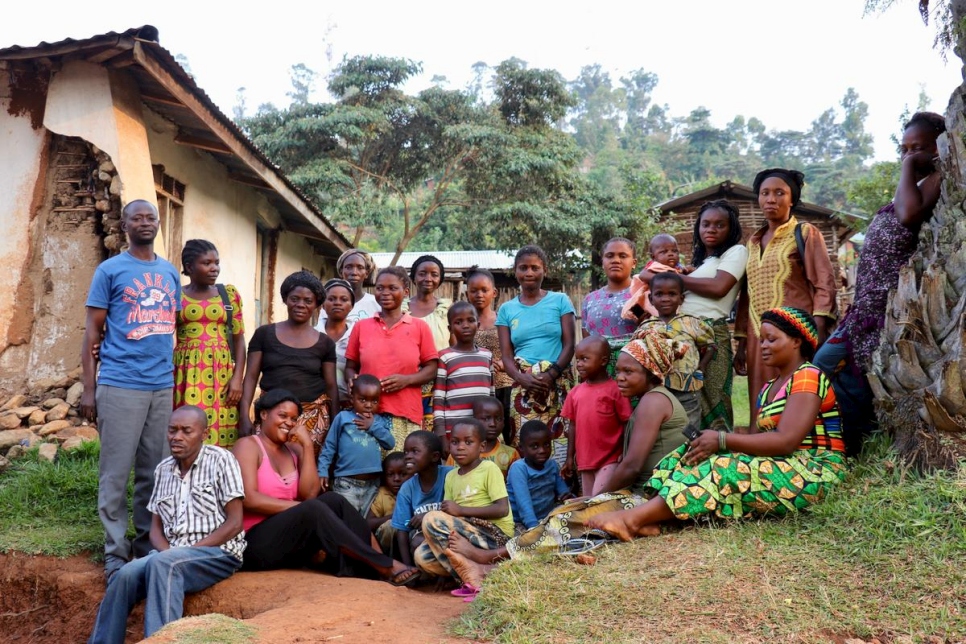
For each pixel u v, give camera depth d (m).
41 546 5.32
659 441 4.49
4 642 5.05
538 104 23.06
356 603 4.00
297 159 22.78
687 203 22.52
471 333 6.02
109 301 5.10
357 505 5.49
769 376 5.03
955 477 3.79
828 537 3.76
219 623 3.54
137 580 4.33
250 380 5.76
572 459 5.35
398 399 5.79
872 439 4.45
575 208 21.38
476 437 4.99
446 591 4.66
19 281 7.44
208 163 10.16
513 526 5.02
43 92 7.54
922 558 3.44
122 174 7.32
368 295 7.03
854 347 4.69
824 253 4.95
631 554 3.90
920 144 4.64
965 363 3.86
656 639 3.09
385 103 23.05
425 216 23.73
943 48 4.73
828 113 105.00
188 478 4.68
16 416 7.02
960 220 4.15
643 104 111.50
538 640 3.19
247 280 11.72
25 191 7.51
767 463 4.10
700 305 5.24
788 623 3.12
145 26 6.88
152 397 5.16
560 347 6.17
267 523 4.78
